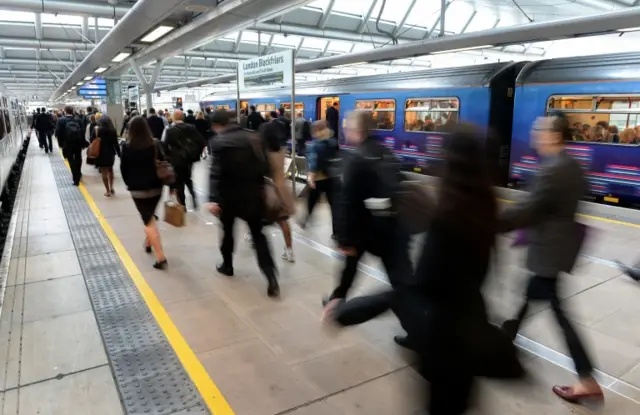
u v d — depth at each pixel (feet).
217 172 13.00
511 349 5.54
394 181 9.15
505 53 69.97
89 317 12.25
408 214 5.77
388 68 92.53
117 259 16.88
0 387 9.14
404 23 59.77
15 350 10.55
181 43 41.96
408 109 36.50
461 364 5.32
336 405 8.70
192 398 8.86
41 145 63.00
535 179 8.43
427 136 34.91
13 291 13.96
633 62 24.44
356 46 79.25
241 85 28.86
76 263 16.44
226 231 14.57
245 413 8.45
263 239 13.55
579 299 13.42
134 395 8.93
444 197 5.23
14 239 19.36
